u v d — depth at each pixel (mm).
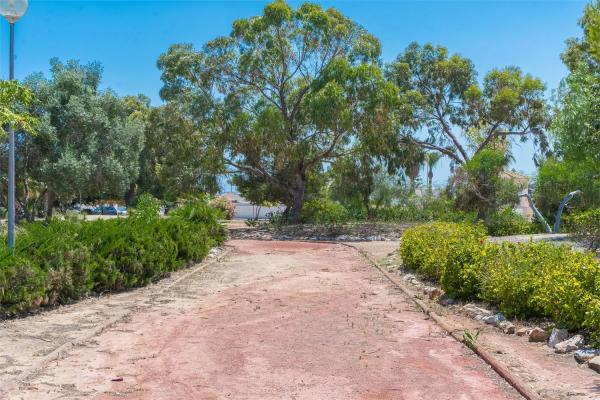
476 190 30188
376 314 8578
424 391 5109
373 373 5633
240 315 8523
